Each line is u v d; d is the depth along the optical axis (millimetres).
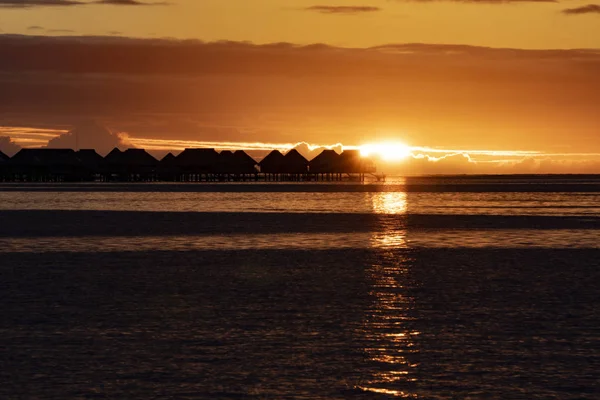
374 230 108375
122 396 32719
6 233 103375
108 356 38406
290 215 140125
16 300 52938
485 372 35750
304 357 38219
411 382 34438
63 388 33688
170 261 73938
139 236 99375
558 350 39281
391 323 45500
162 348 39906
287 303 51844
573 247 86125
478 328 44156
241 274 65250
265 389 33625
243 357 38219
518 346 40094
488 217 134375
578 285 59062
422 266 70250
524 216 136500
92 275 64562
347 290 56969
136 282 60875
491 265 70875
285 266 70375
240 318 46969
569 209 157625
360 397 32688
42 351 39281
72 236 99188
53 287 58344
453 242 92000
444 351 39188
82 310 49469
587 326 44594
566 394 32844
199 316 47562
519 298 53594
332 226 115438
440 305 51031
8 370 36156
